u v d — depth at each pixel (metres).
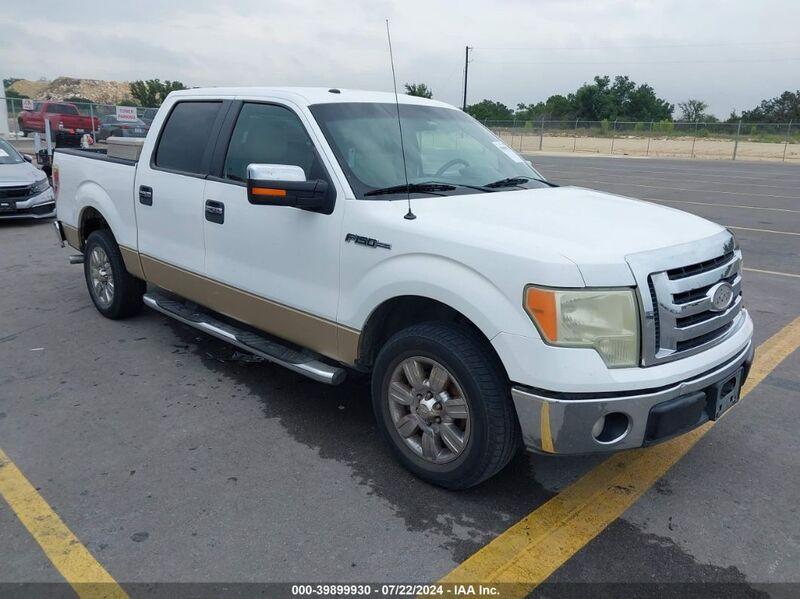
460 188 3.93
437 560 2.91
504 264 2.94
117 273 5.71
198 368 4.99
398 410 3.54
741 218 13.09
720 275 3.23
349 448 3.86
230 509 3.24
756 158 37.91
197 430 4.04
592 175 24.19
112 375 4.83
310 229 3.76
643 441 2.95
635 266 2.89
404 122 4.26
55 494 3.35
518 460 3.77
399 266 3.31
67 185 6.20
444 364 3.20
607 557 2.95
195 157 4.69
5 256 8.71
